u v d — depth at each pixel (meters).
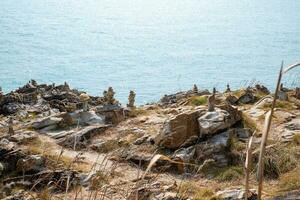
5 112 37.81
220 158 21.56
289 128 25.31
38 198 15.27
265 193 17.78
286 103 31.41
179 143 22.73
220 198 17.36
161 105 35.06
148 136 24.50
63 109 37.72
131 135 25.42
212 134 23.02
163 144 22.95
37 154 21.72
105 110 28.78
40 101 40.28
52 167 20.06
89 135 25.72
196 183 19.55
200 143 22.70
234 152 21.84
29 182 18.95
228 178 19.88
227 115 23.84
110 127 27.20
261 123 26.28
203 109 24.64
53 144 24.73
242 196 17.27
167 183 18.39
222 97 34.06
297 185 18.17
